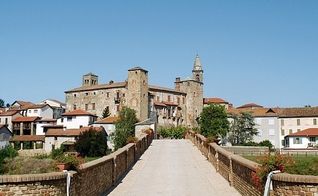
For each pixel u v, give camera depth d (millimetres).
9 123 109125
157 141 56938
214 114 86812
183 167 28969
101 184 18844
